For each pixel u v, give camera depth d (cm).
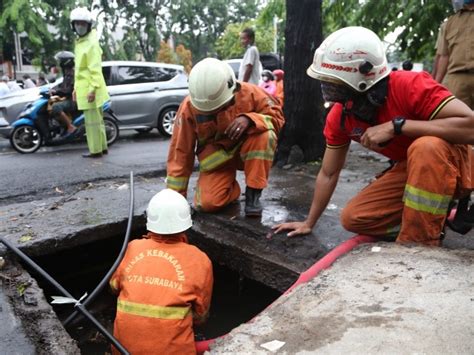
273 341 174
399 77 233
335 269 225
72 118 764
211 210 339
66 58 731
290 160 532
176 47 3328
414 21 762
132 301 220
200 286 227
